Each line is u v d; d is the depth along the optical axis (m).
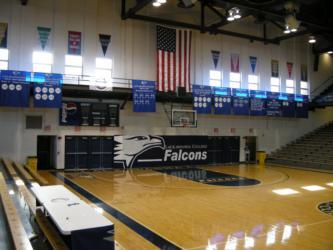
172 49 20.95
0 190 8.66
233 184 15.20
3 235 5.68
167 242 7.28
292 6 17.83
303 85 27.50
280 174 18.78
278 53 26.17
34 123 18.27
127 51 20.41
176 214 9.70
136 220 9.02
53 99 17.55
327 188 14.39
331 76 29.36
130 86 20.33
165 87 20.56
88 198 11.77
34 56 18.16
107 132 20.17
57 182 15.05
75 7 19.22
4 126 17.61
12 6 17.81
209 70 22.94
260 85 25.12
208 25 22.69
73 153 19.38
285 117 26.11
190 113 22.20
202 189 13.83
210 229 8.27
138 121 20.95
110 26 20.03
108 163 20.30
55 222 4.87
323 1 20.86
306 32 22.80
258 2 18.06
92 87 18.34
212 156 23.62
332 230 8.24
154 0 16.16
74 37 19.09
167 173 18.58
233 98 22.86
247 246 7.06
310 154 23.61
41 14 18.41
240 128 24.72
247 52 24.64
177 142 22.16
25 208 8.03
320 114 28.89
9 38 17.67
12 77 16.89
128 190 13.37
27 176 13.28
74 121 19.28
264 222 8.95
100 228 4.64
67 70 18.89
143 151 21.03
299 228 8.41
